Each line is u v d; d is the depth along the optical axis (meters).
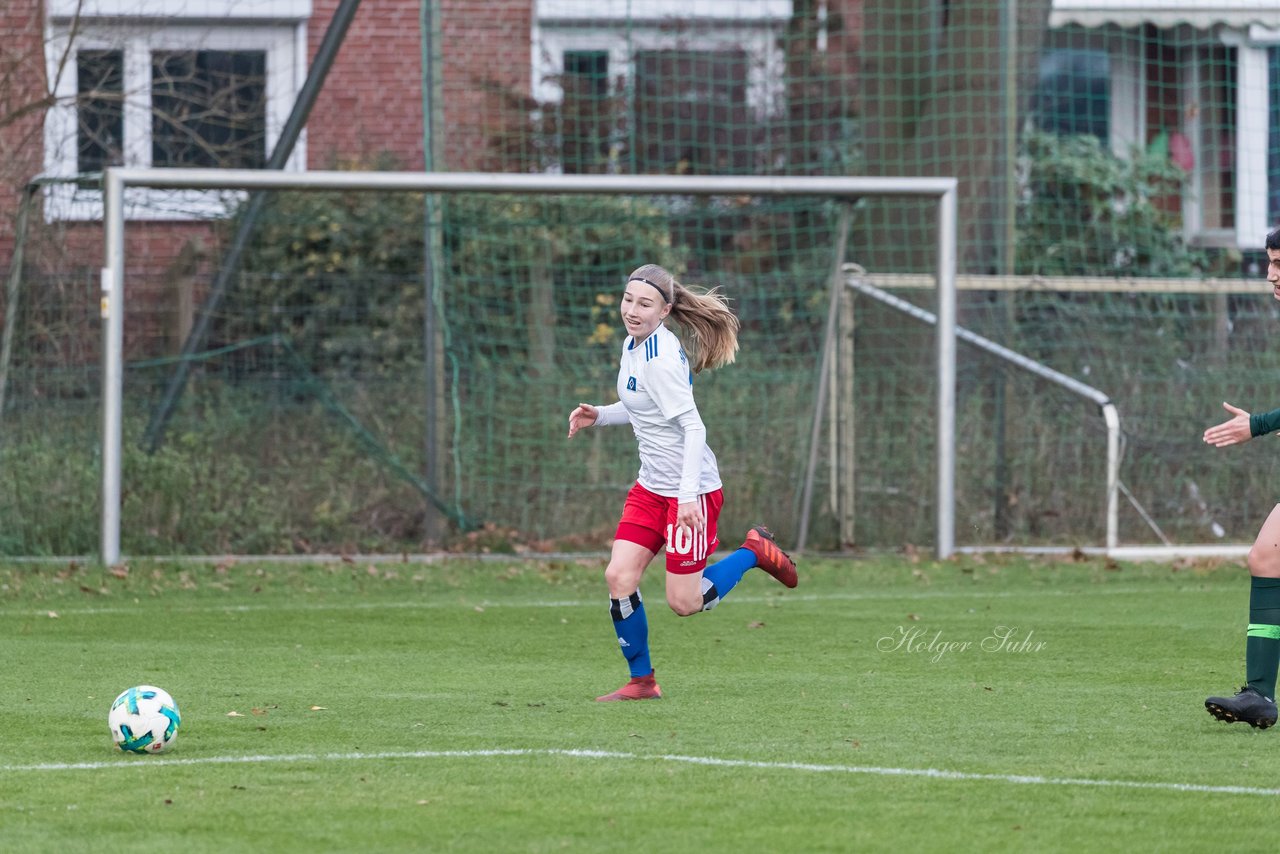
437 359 50.94
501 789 19.83
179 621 37.38
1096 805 19.03
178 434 50.88
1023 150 61.59
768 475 52.06
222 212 54.62
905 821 18.25
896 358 53.31
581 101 62.75
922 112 59.44
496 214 55.28
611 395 53.72
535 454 52.50
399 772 20.84
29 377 48.16
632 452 53.19
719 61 64.25
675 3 64.19
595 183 46.59
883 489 52.69
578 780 20.34
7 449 47.50
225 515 49.47
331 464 51.81
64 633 35.34
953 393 48.50
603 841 17.38
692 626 36.56
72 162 59.16
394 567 46.75
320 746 22.64
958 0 57.69
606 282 57.12
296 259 56.28
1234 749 22.44
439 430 50.94
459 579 44.97
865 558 49.31
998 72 57.25
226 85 63.75
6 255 53.28
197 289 54.12
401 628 36.44
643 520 27.09
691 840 17.42
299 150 64.00
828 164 63.91
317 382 52.81
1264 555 23.67
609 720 24.77
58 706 26.20
